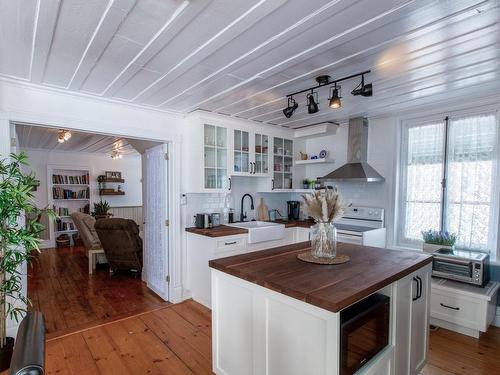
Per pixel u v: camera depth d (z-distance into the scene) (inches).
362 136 146.7
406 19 59.2
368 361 57.8
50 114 100.1
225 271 68.2
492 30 63.6
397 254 82.0
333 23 60.7
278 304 57.1
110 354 93.0
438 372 83.5
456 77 92.5
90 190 288.4
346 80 93.4
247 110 130.2
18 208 78.4
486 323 98.4
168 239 135.9
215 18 58.7
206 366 87.1
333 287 53.9
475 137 118.4
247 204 170.6
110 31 63.5
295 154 177.6
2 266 78.3
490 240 114.7
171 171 134.9
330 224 76.8
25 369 22.4
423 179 133.6
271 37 66.4
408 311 70.9
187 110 129.3
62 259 219.1
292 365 54.9
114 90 101.5
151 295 144.9
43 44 69.0
